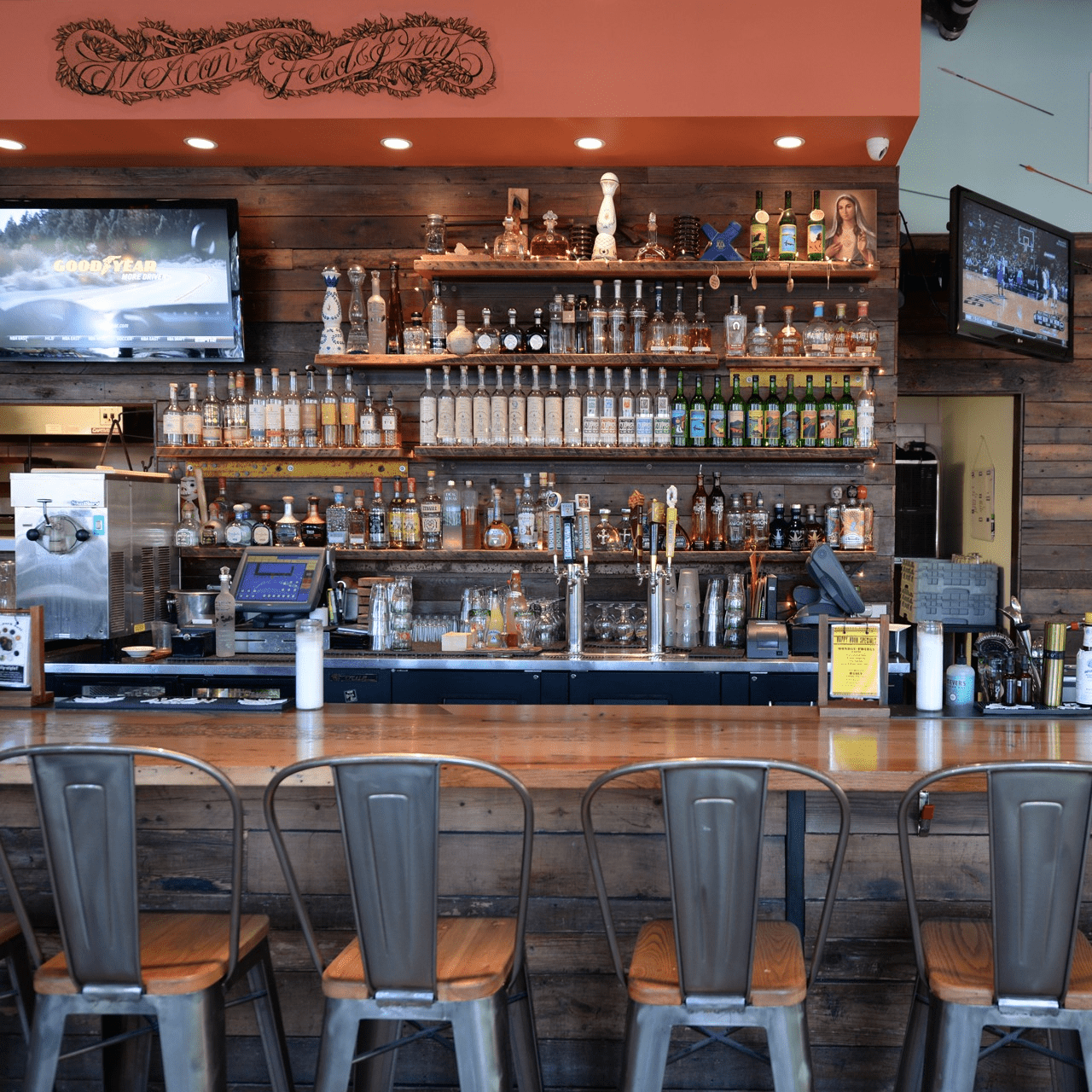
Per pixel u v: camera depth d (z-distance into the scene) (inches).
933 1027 66.4
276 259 180.9
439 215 173.3
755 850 62.1
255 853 87.2
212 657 154.4
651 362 169.0
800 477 180.2
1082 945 72.9
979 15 210.7
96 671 148.2
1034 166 210.8
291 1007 87.7
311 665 103.3
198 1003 66.4
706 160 173.8
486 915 86.7
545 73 153.6
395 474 182.4
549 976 86.6
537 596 180.7
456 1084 87.7
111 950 65.1
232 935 67.9
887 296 177.6
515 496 182.4
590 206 178.1
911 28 150.4
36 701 106.3
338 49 155.2
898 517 334.0
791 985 64.7
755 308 179.6
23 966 80.1
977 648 107.9
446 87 154.4
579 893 86.1
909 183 212.5
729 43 151.9
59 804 63.9
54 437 203.9
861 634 100.0
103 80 156.0
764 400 179.6
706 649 160.9
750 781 61.7
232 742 85.7
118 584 157.0
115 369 183.5
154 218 174.4
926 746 85.3
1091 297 211.6
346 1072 65.3
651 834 85.2
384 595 161.2
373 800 62.7
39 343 177.2
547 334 179.0
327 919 87.0
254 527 177.8
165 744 84.9
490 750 82.9
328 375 181.5
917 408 335.0
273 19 155.2
